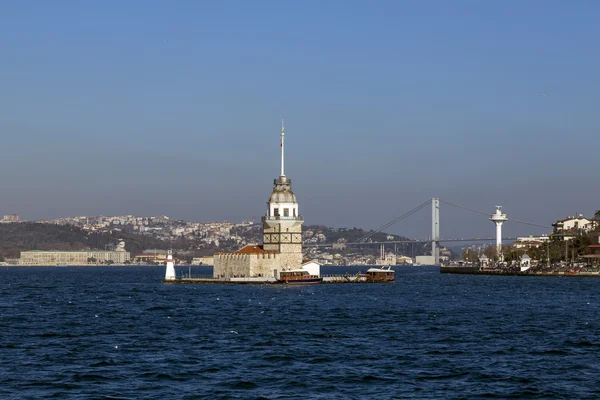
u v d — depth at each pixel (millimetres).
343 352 126562
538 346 133250
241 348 130500
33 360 119250
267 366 114625
